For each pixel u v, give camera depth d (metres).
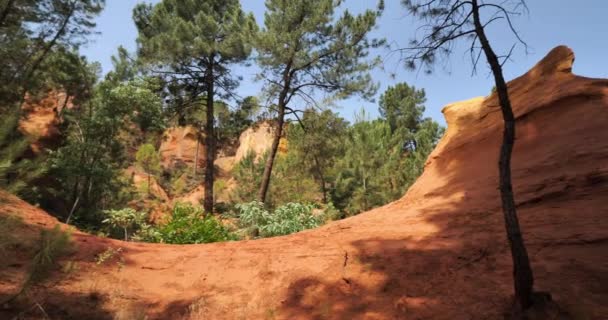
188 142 50.28
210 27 20.33
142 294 5.25
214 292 5.37
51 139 21.23
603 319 3.32
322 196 32.31
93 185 21.62
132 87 21.66
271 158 18.42
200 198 34.62
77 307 4.50
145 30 22.84
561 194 5.79
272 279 5.50
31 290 4.41
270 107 18.98
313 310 4.69
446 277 4.66
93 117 21.52
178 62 21.31
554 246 4.56
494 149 9.01
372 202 27.58
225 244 7.11
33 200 16.58
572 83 8.32
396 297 4.56
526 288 3.64
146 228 11.36
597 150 6.25
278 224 11.29
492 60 4.25
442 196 8.28
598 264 3.99
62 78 24.36
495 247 4.98
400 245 5.80
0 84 11.82
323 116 19.47
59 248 3.72
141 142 41.06
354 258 5.64
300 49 17.55
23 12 13.76
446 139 10.94
